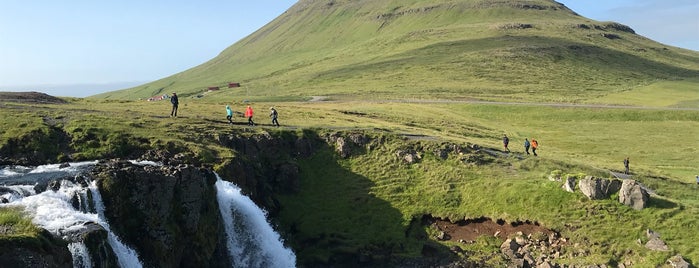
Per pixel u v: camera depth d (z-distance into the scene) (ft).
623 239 155.94
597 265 147.74
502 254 160.76
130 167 137.59
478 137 299.38
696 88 599.16
